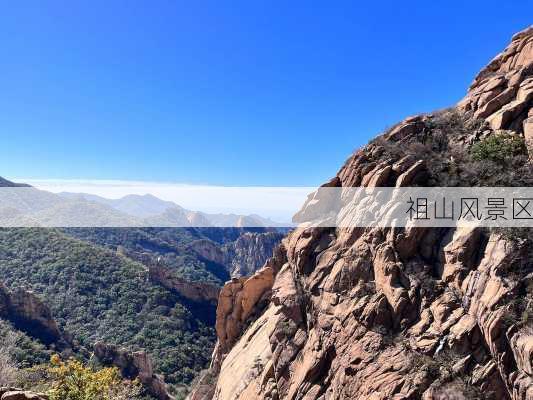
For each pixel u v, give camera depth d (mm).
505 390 12477
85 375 19922
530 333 12211
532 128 18656
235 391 22938
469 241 15750
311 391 16562
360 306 17047
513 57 24609
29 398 11961
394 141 23000
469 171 18406
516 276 13609
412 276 16531
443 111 23891
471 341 13719
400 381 13711
